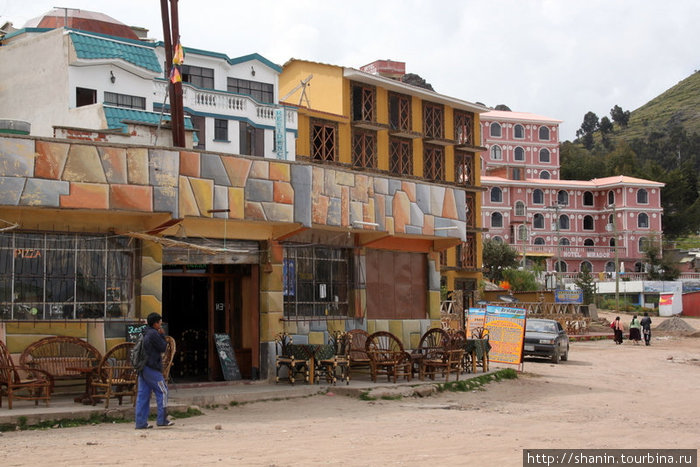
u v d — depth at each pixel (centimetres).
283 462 959
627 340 5078
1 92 3200
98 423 1297
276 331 1803
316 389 1705
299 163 1767
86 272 1528
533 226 9975
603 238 10419
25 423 1239
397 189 2039
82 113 2861
